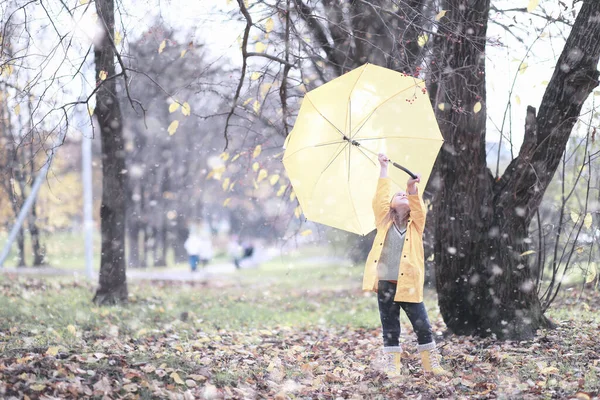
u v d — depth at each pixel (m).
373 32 9.08
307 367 6.38
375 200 6.04
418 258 5.92
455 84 7.48
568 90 7.00
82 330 8.56
